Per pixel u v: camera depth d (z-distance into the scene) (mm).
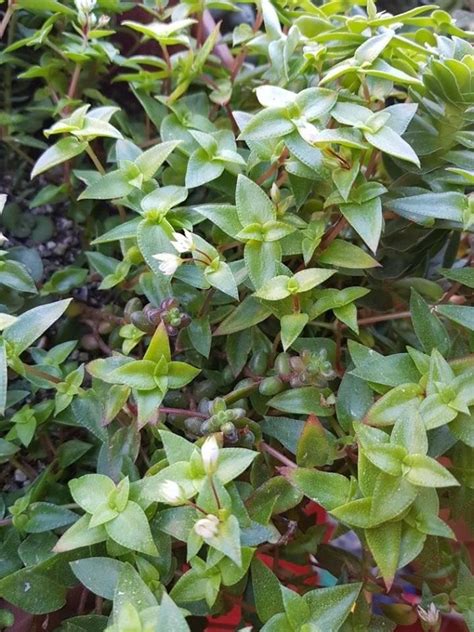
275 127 130
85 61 185
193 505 108
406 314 151
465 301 163
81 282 171
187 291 150
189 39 183
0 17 197
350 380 133
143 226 137
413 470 110
